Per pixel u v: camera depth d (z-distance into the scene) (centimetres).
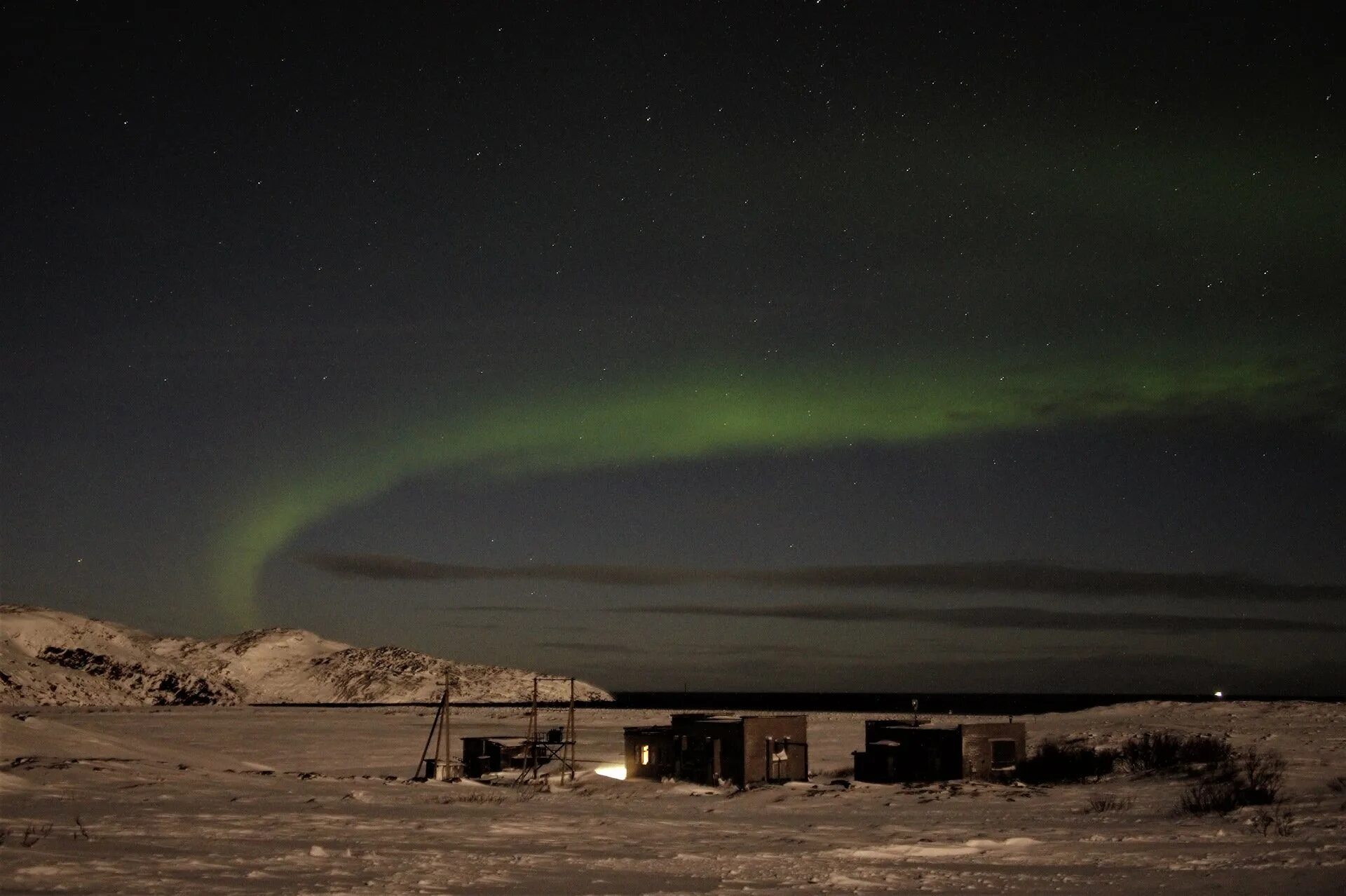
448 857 1658
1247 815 2586
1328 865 1545
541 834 2219
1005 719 9194
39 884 1161
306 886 1237
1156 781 3972
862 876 1516
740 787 4388
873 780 4522
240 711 19388
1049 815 2920
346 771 6600
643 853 1867
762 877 1501
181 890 1161
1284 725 6259
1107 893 1319
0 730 4191
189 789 2942
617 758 7088
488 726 12694
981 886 1395
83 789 2784
